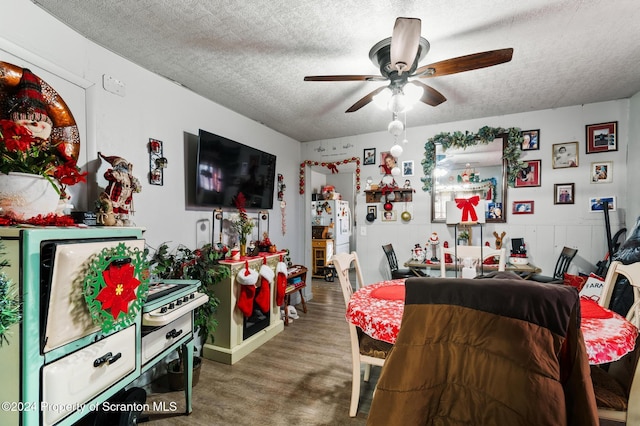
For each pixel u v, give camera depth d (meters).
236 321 2.60
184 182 2.60
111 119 2.01
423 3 1.57
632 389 1.20
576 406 0.80
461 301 0.86
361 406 1.90
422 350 0.86
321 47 2.01
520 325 0.78
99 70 1.94
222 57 2.14
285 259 3.77
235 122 3.21
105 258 1.23
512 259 3.26
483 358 0.80
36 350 1.01
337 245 6.30
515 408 0.74
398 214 3.93
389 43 1.91
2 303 0.87
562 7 1.60
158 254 2.27
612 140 2.99
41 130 1.40
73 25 1.75
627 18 1.68
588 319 1.36
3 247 0.99
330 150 4.34
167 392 2.08
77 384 1.13
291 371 2.35
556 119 3.20
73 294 1.11
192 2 1.58
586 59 2.16
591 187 3.08
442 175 3.67
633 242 2.56
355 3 1.58
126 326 1.36
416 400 0.83
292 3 1.59
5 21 1.44
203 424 1.74
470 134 3.53
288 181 4.22
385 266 4.00
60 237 1.10
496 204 3.44
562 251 3.07
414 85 1.90
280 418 1.79
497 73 2.38
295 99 2.88
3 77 1.40
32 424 0.99
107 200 1.69
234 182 2.99
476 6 1.60
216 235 2.91
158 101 2.36
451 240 3.65
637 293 1.67
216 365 2.45
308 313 3.85
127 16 1.69
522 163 3.32
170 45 1.98
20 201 1.15
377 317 1.46
